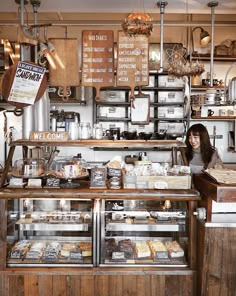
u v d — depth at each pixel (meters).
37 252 2.61
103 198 2.48
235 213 2.39
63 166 2.84
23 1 3.17
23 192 2.47
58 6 3.49
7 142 4.95
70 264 2.54
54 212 2.71
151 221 2.67
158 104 4.77
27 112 3.03
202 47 5.18
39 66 2.79
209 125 5.24
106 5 3.46
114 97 4.74
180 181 2.54
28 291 2.49
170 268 2.52
